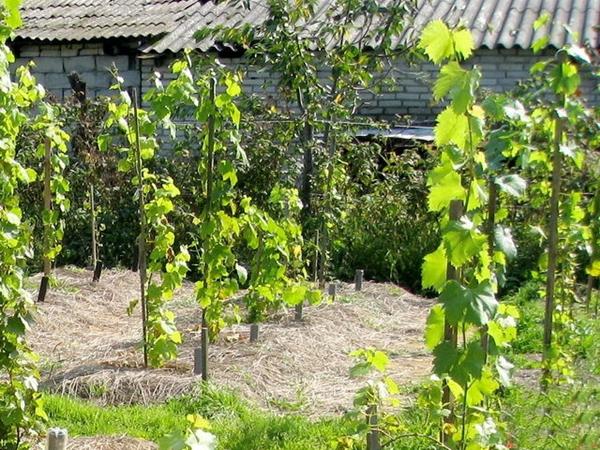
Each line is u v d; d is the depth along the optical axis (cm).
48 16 1680
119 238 1291
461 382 344
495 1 1541
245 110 1183
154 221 740
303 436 598
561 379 541
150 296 712
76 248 1290
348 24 1108
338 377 750
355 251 1255
